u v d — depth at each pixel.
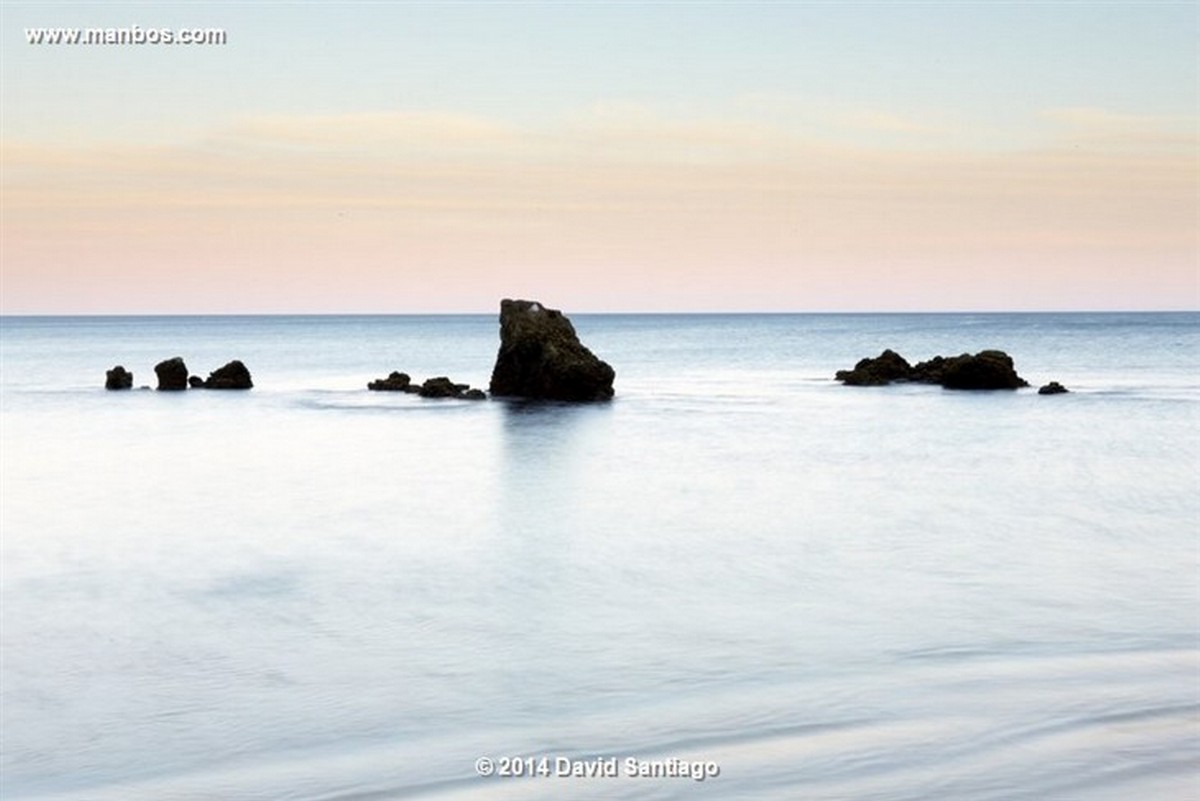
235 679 18.45
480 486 38.06
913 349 152.88
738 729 15.93
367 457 45.47
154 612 22.72
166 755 15.43
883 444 48.31
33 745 15.84
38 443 50.88
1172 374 90.88
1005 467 41.66
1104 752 14.88
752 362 122.38
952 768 14.47
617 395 73.38
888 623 21.05
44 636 21.09
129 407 67.31
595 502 34.84
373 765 14.94
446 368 115.12
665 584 24.48
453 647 20.05
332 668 18.94
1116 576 24.61
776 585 24.22
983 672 18.12
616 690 17.62
